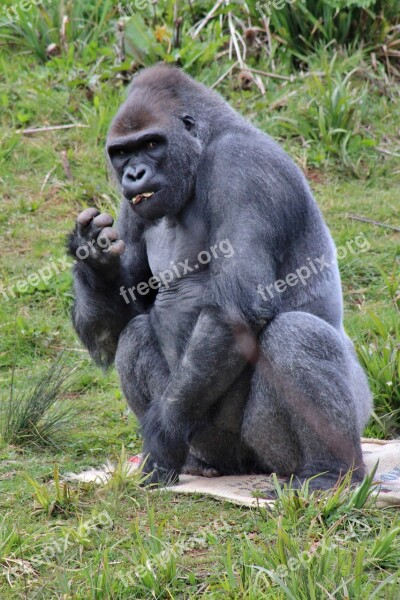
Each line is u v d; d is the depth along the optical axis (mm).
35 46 29969
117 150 13328
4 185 25250
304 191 13523
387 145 26844
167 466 13453
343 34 29312
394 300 20547
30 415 15930
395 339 18594
